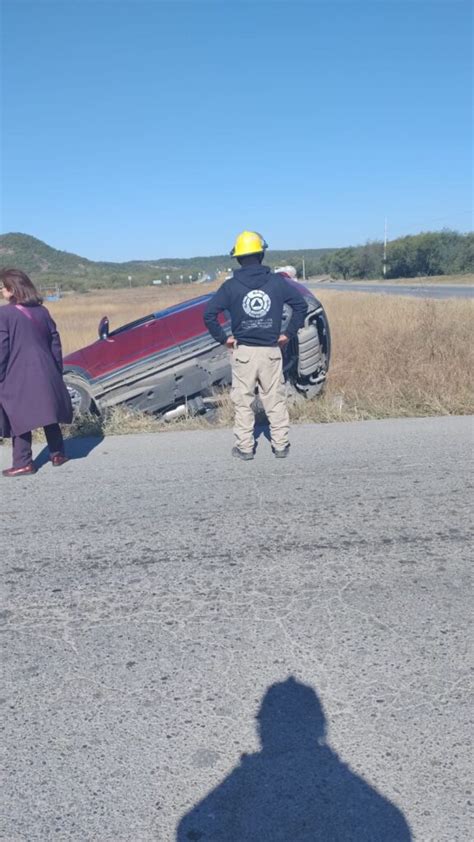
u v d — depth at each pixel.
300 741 2.56
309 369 7.51
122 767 2.47
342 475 5.39
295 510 4.70
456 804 2.27
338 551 4.05
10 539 4.43
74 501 5.07
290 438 6.59
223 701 2.79
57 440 5.96
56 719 2.73
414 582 3.67
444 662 2.99
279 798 2.32
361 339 10.98
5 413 5.61
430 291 34.25
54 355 5.77
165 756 2.52
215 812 2.27
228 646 3.16
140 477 5.55
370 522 4.45
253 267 5.60
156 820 2.25
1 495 5.29
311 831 2.19
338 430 6.86
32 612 3.53
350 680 2.89
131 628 3.34
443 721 2.63
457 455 5.82
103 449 6.51
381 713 2.69
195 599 3.58
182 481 5.39
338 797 2.31
